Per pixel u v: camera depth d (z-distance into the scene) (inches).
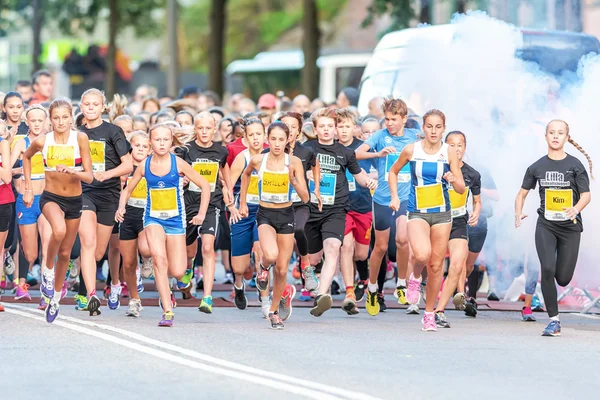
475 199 1156.5
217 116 1530.5
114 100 1365.7
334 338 989.2
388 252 1307.8
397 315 1211.9
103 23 3971.5
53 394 717.9
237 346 917.2
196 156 1200.8
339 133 1223.5
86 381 757.9
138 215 1110.4
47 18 3848.4
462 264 1106.1
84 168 1042.7
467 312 1223.5
